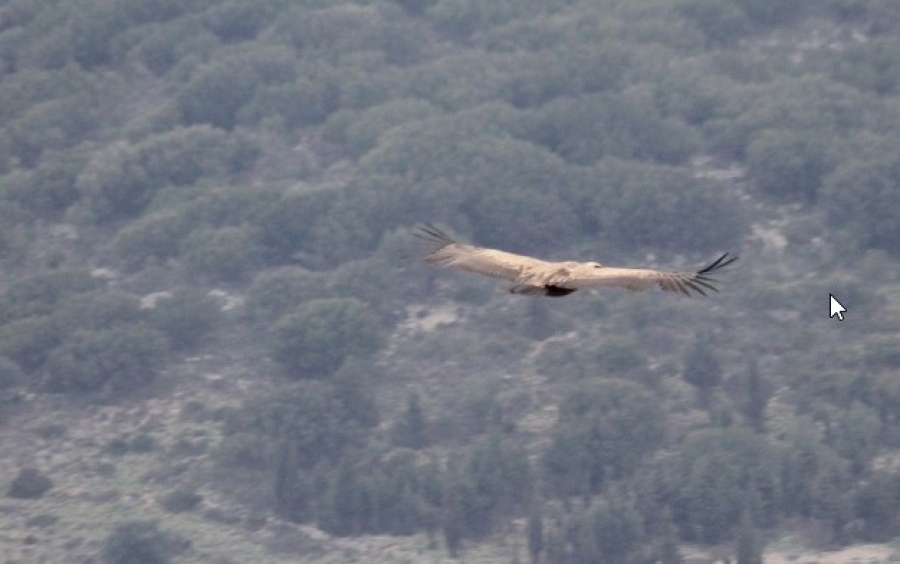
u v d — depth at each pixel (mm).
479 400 94812
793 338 100750
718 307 104312
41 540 83500
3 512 87125
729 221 115500
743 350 100062
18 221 127312
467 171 119812
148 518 85375
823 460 83438
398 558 80062
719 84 136625
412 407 93062
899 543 78188
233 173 132750
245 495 87750
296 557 81062
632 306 102812
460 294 106750
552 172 119188
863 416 89688
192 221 120062
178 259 117062
